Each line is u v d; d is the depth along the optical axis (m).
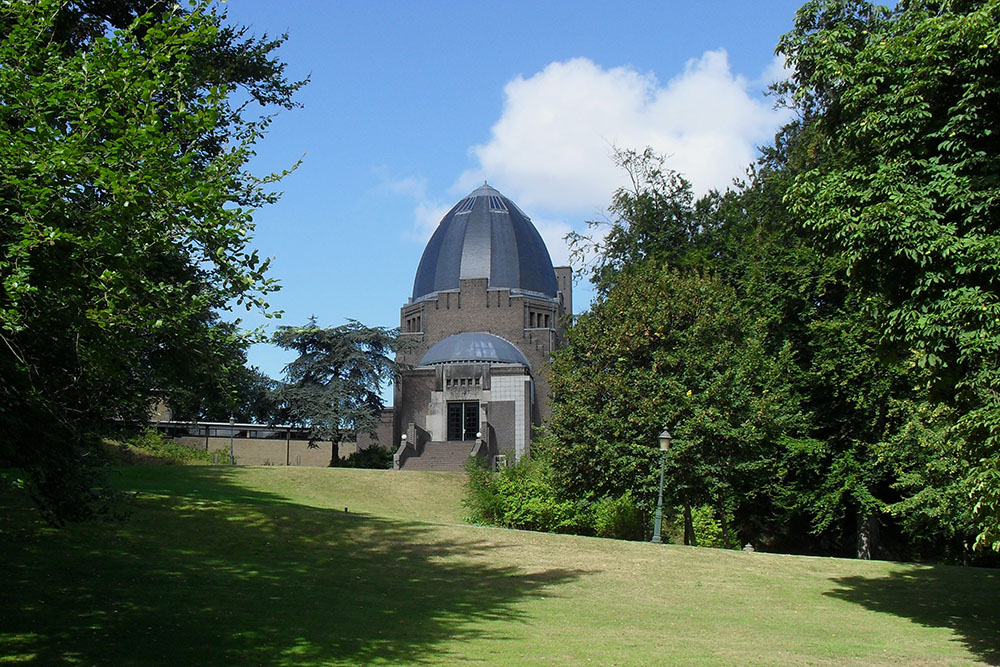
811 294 33.34
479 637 14.32
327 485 40.94
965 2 15.55
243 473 39.97
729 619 17.36
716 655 13.84
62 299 10.09
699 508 36.12
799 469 33.62
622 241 48.94
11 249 9.16
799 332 34.06
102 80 9.91
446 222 81.56
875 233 14.80
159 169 9.77
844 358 31.20
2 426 11.00
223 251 10.53
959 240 14.08
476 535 25.20
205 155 15.66
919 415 26.39
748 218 45.22
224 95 10.75
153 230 10.15
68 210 9.74
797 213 17.17
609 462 31.11
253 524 23.72
